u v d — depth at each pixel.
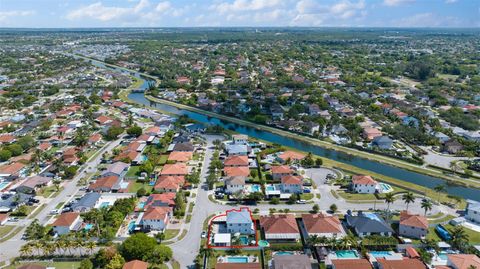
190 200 181.62
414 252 135.12
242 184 188.25
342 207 174.12
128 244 132.88
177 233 153.75
